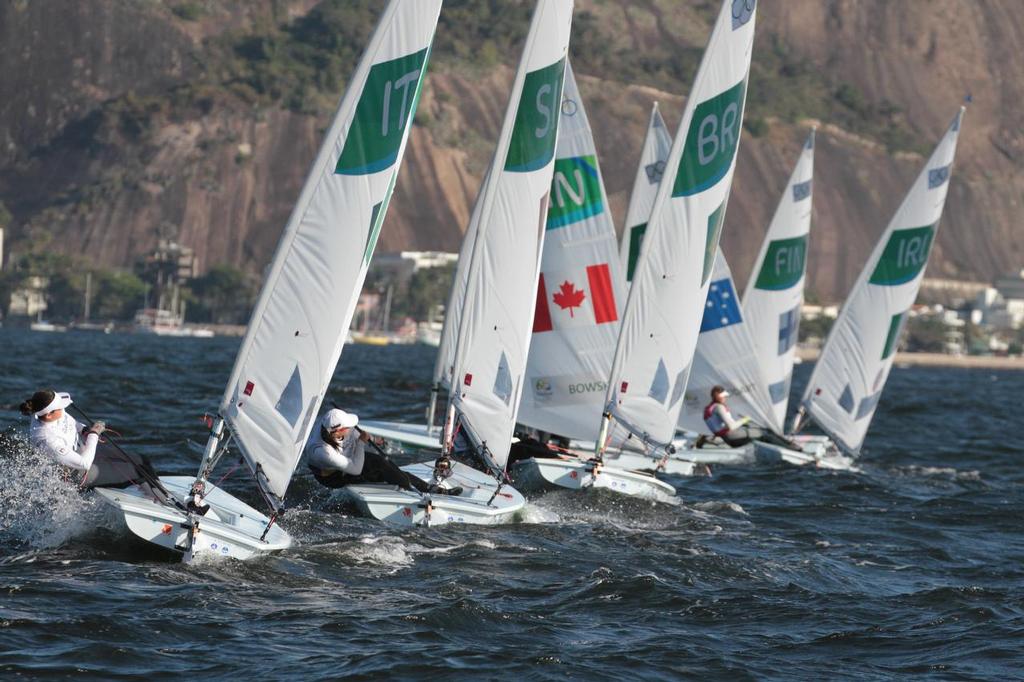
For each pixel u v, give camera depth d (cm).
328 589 5550
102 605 5066
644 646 4978
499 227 7475
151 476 6128
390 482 7225
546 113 7475
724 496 9319
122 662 4441
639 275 8319
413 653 4697
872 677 4703
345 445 7188
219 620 4981
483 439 7569
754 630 5328
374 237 6072
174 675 4344
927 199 12000
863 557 7050
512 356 7581
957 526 8475
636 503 8194
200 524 5775
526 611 5416
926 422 19988
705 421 11638
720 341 11631
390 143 6009
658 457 8644
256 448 6022
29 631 4694
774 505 8969
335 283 6016
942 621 5566
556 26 7456
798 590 6053
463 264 8325
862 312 12206
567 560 6384
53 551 5847
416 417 14575
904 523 8469
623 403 8362
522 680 4472
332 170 5966
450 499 7075
